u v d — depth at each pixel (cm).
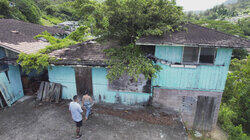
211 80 727
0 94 816
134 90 788
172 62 720
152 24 739
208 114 798
